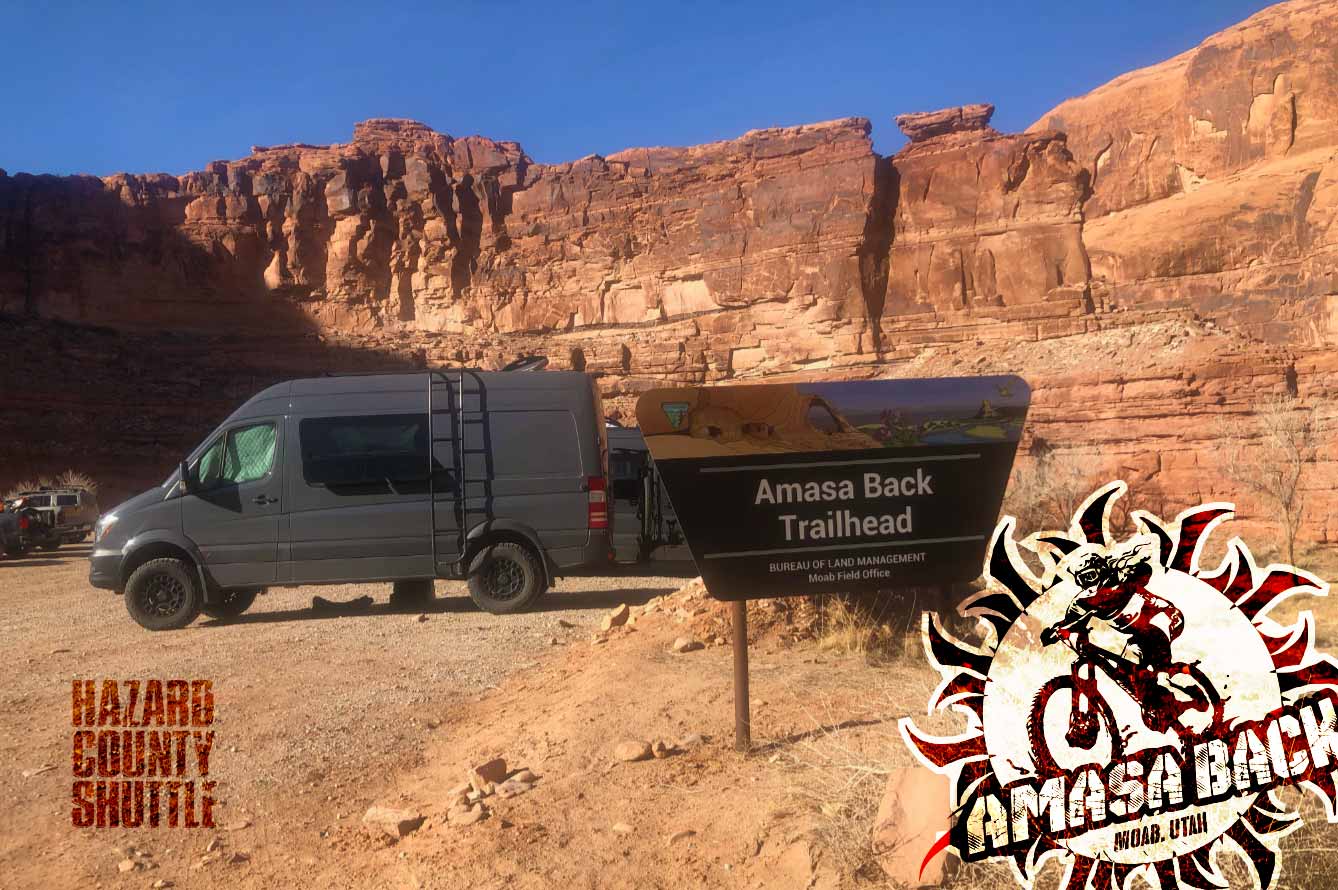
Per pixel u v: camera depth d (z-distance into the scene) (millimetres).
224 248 90000
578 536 12422
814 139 79250
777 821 4023
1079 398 54156
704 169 83562
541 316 87500
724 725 5555
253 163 92812
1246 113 67875
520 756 5426
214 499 12039
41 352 79125
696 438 4785
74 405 76938
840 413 4848
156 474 76312
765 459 4812
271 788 5215
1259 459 32406
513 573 12281
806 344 77000
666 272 84062
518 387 12727
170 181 91812
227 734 6281
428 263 90812
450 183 91688
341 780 5348
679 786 4621
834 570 4867
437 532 12305
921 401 4879
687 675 6762
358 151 92375
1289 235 62688
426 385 12648
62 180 89812
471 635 10156
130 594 11695
